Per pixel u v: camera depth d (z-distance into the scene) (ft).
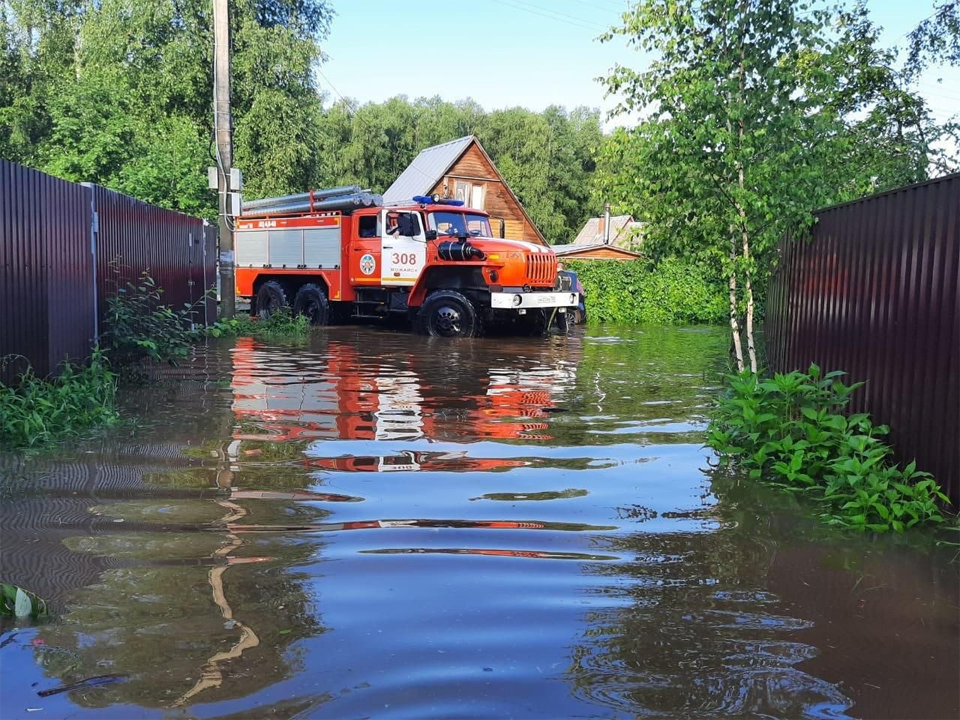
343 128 178.09
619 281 82.07
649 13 27.50
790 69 27.02
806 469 16.88
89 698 7.58
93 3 116.88
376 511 14.12
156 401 25.29
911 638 9.39
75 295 27.17
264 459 17.84
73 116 85.46
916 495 14.17
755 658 8.78
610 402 26.53
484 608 9.96
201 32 101.09
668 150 27.17
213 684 7.89
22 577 10.75
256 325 57.52
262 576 10.91
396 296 57.47
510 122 182.39
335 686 7.89
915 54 50.62
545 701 7.70
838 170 31.12
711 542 12.82
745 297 29.09
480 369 35.12
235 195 53.42
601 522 13.74
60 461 17.40
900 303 16.49
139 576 10.84
